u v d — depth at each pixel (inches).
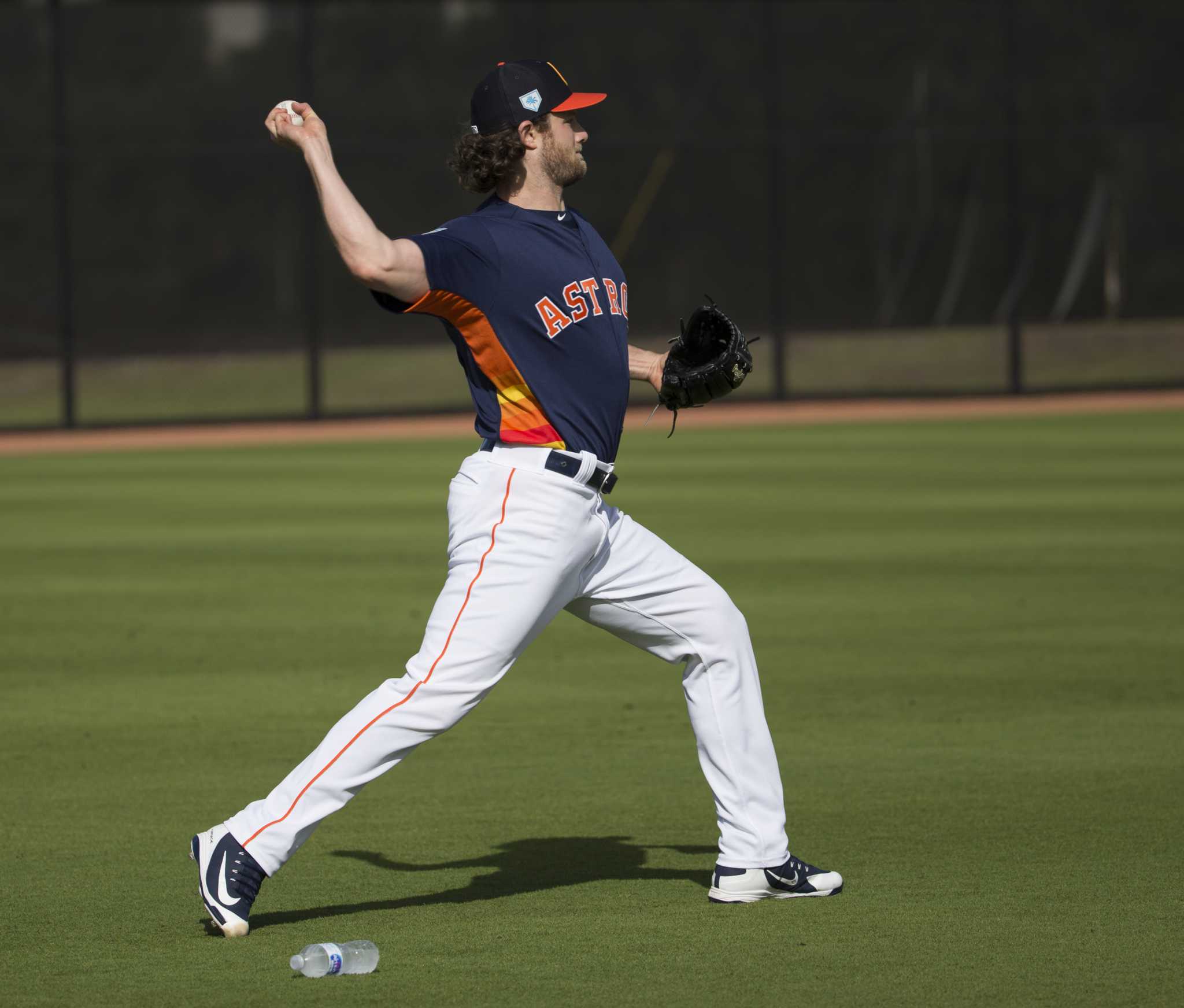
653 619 678.5
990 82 4212.6
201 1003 572.1
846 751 954.1
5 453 3284.9
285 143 611.8
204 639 1338.6
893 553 1743.4
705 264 4168.3
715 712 682.2
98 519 2158.0
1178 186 4274.1
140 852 767.1
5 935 650.2
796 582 1571.1
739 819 682.8
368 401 4094.5
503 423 649.0
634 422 3703.3
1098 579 1568.7
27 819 826.2
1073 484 2353.6
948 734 993.5
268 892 707.4
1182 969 598.9
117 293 4138.8
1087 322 4254.4
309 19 4101.9
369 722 639.8
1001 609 1418.6
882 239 4202.8
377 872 737.0
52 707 1093.8
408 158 4131.4
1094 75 4244.6
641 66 4143.7
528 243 637.3
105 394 4114.2
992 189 4227.4
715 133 4158.5
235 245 4168.3
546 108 644.1
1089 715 1037.8
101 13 4111.7
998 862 739.4
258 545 1891.0
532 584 642.8
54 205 3937.0
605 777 908.0
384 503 2300.7
